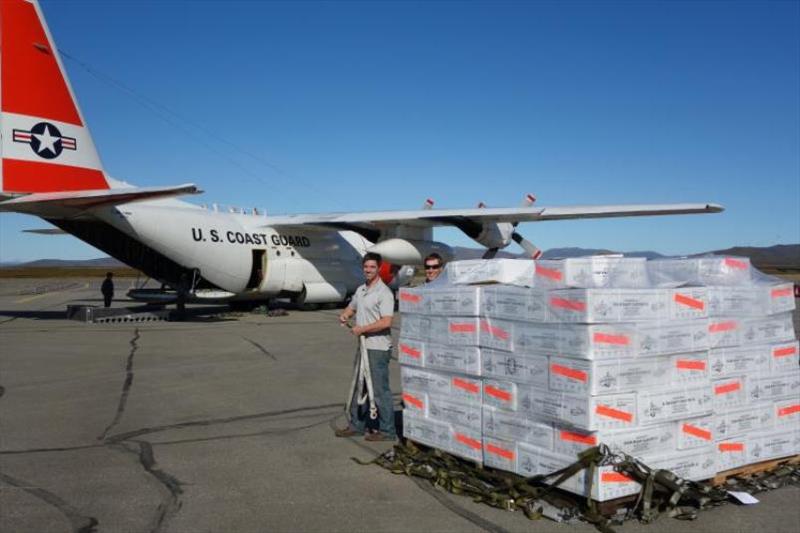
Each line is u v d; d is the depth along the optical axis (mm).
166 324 16578
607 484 3963
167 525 4039
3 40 13883
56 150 14688
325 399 7832
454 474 4797
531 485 4449
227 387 8531
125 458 5465
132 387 8492
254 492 4645
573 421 4074
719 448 4531
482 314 4812
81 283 54312
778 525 3980
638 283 4488
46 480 4887
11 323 16656
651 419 4168
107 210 15492
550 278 4453
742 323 4684
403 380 5578
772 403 4836
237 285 18984
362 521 4102
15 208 14633
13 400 7703
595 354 3986
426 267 6406
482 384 4816
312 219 19453
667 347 4230
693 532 3873
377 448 5781
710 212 17891
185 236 17203
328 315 19516
